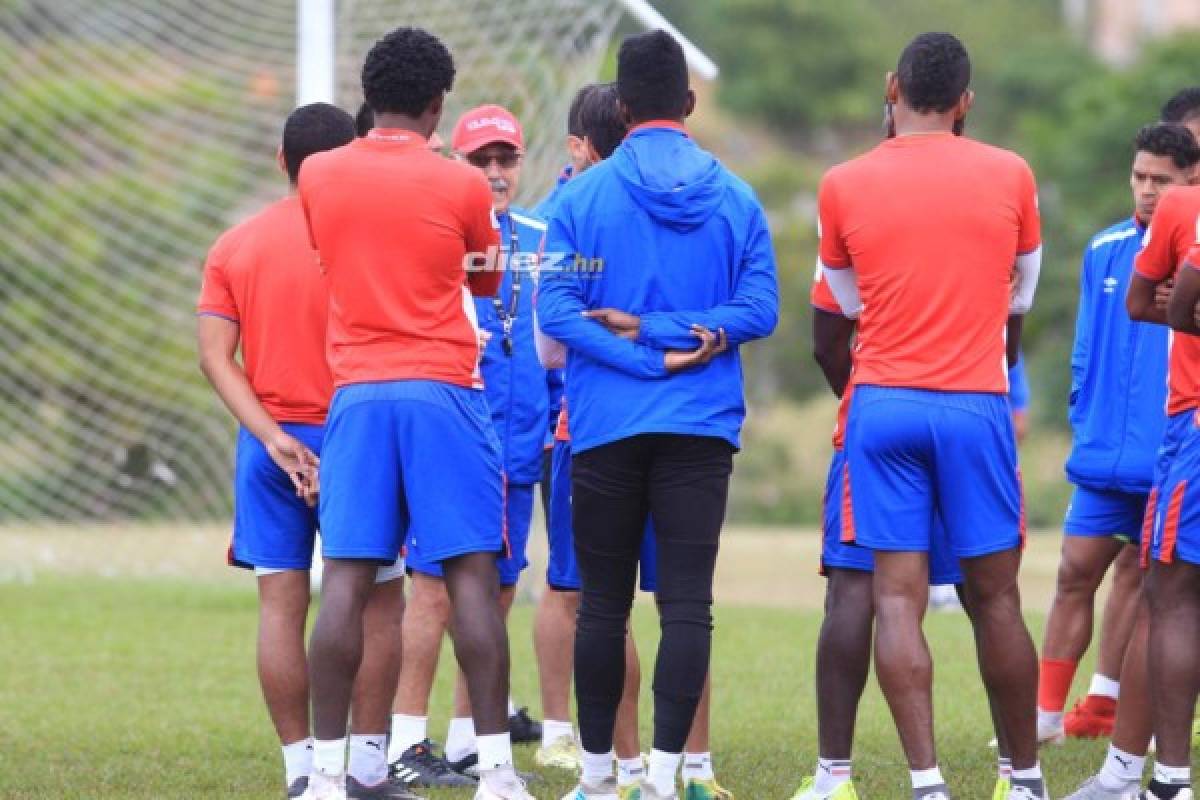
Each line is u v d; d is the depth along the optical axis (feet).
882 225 61.77
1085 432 80.43
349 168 63.16
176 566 169.99
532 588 145.28
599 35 143.54
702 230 63.31
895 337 61.87
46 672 105.81
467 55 159.63
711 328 62.64
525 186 146.10
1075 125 361.92
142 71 217.56
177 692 99.40
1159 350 78.02
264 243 67.15
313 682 63.31
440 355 63.41
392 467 63.36
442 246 63.10
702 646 62.59
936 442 61.41
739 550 202.90
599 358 62.54
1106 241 79.82
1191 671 63.00
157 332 202.59
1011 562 62.75
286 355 66.85
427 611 77.05
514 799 63.62
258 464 66.90
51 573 164.86
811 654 112.47
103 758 80.94
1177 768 63.21
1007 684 62.59
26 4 215.31
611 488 63.52
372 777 68.90
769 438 336.70
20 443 195.83
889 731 87.10
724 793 70.79
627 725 70.54
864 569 66.54
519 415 79.56
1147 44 383.86
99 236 205.87
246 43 202.18
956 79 62.80
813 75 485.15
